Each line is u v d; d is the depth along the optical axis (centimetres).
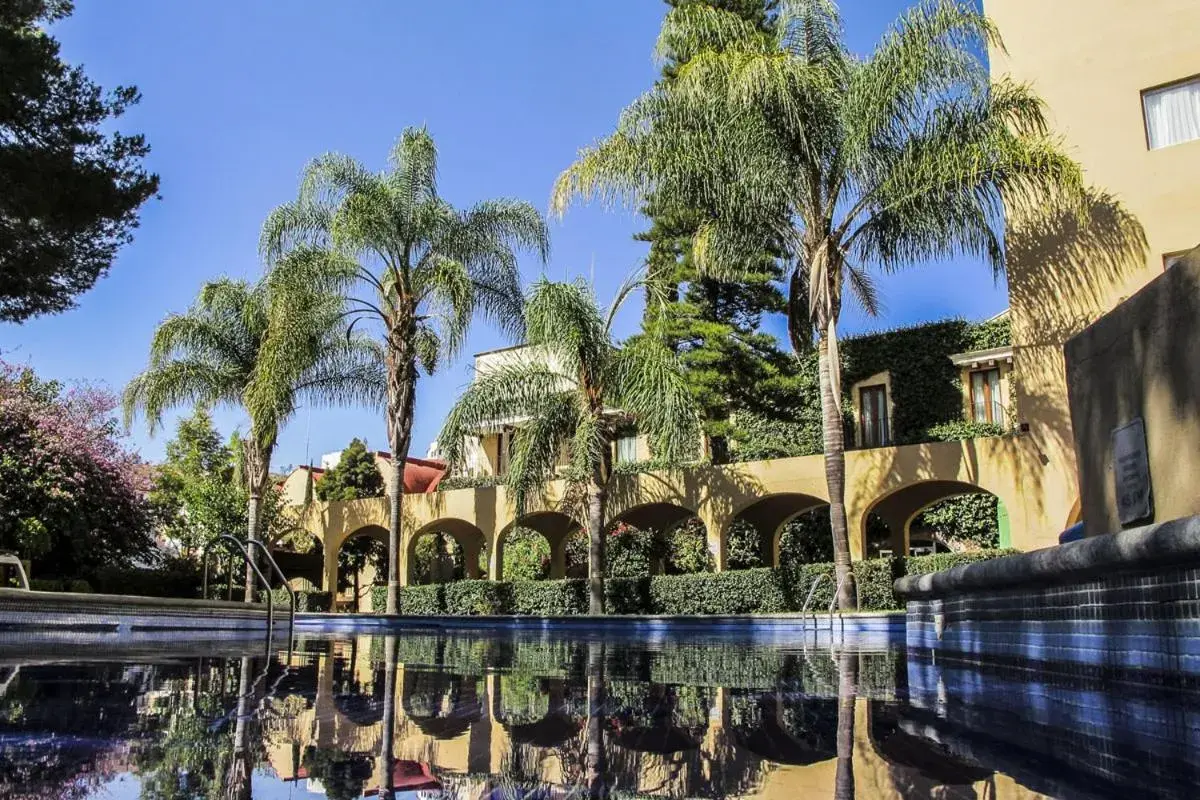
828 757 178
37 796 133
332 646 740
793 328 1525
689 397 1516
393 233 1739
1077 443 506
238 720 223
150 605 780
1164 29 1332
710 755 181
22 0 1090
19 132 1091
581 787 149
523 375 1672
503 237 1841
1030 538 1325
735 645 831
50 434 1608
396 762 169
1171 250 1277
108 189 1112
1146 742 193
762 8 2019
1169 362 378
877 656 603
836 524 1291
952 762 171
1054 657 329
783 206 1331
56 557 1653
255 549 2047
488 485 2292
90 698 267
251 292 1969
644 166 1377
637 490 1791
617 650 718
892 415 2039
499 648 742
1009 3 1468
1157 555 238
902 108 1246
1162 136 1322
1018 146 1212
